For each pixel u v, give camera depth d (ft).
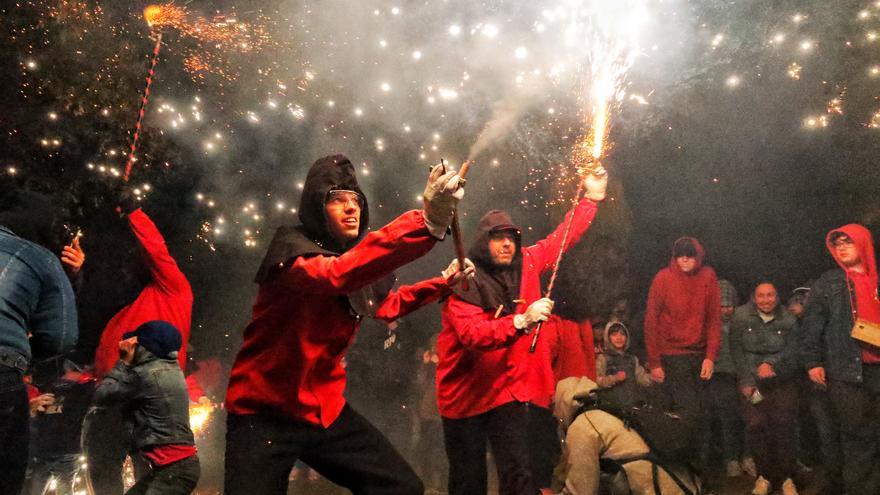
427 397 27.68
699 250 26.81
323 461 11.78
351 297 11.52
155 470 15.06
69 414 19.42
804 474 24.64
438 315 32.81
